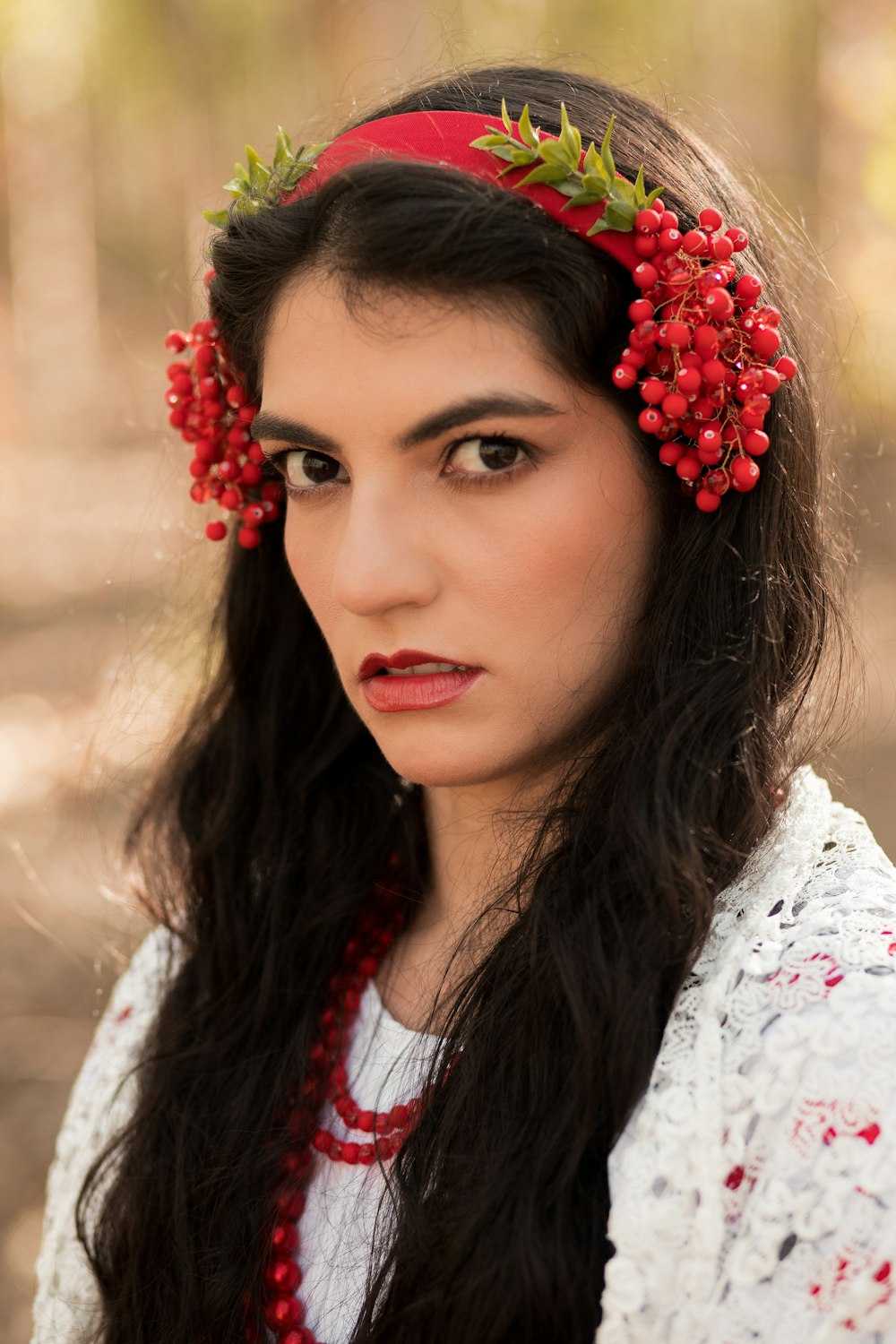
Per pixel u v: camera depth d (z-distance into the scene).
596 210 0.97
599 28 8.82
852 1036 0.85
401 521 0.99
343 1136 1.14
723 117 1.49
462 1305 0.92
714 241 1.00
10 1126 2.77
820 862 1.00
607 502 1.01
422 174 0.95
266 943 1.31
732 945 0.95
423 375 0.95
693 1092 0.88
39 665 5.95
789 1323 0.82
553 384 0.96
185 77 11.42
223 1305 1.11
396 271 0.94
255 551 1.38
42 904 3.64
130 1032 1.39
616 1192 0.88
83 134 13.78
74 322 13.71
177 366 1.27
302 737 1.37
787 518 1.08
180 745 1.47
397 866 1.29
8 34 11.70
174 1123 1.24
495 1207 0.94
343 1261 1.08
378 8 6.17
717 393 0.99
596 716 1.06
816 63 9.34
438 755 1.04
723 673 1.04
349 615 1.05
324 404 0.99
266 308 1.04
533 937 1.01
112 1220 1.23
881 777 4.15
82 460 10.80
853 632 1.26
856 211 8.48
